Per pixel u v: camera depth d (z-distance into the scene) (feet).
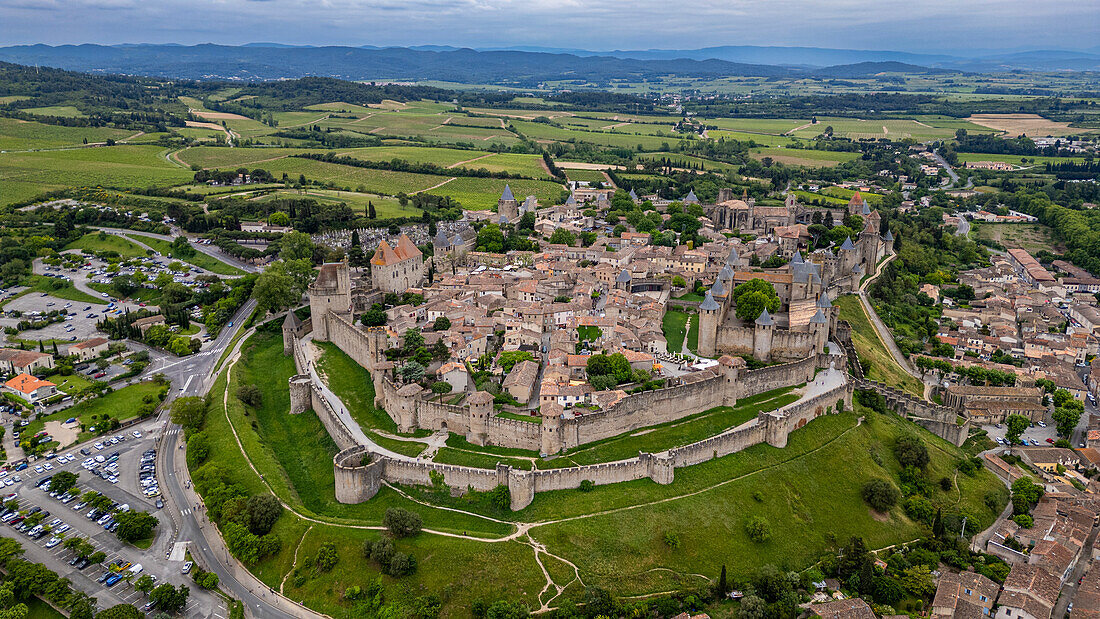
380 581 589.73
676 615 576.61
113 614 549.54
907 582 623.36
